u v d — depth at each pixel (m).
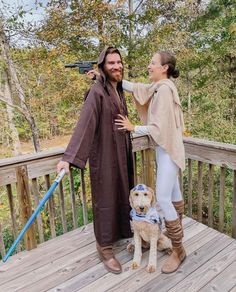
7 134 6.45
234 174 2.29
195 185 5.89
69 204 4.70
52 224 2.50
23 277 2.01
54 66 5.46
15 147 6.46
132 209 2.08
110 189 2.01
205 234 2.44
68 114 5.87
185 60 6.61
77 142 1.80
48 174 2.35
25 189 2.22
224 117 7.67
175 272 1.98
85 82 5.45
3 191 5.34
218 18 7.34
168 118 1.80
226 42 7.37
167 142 1.82
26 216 2.26
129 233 2.24
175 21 6.61
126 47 6.13
